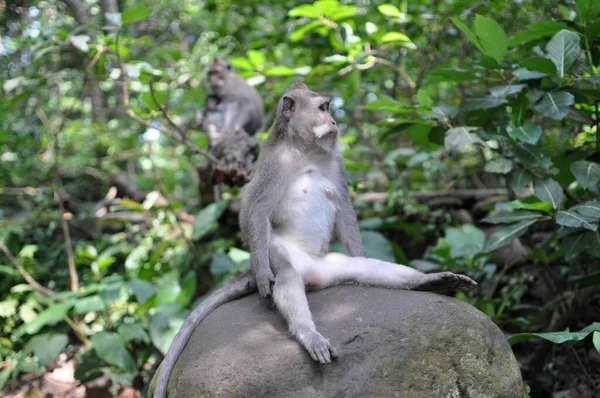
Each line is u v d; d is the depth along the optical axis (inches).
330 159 182.5
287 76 350.6
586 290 231.6
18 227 369.4
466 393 139.6
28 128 411.5
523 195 299.3
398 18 307.6
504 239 206.5
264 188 172.7
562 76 202.1
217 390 138.5
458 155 370.3
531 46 234.1
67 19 398.0
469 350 143.0
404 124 245.6
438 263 279.3
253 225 169.2
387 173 394.3
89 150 425.7
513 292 285.4
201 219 317.1
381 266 168.9
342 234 186.4
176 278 282.5
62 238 397.1
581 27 212.2
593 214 190.4
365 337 142.8
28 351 261.3
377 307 150.9
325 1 302.5
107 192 426.6
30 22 429.7
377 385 136.8
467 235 285.7
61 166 416.5
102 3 353.1
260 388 137.6
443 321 145.3
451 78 230.5
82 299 273.0
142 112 295.4
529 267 297.3
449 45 373.4
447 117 230.1
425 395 137.3
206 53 497.4
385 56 383.9
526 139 197.6
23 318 295.9
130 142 433.1
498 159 208.8
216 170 286.0
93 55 270.7
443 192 355.9
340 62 302.7
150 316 267.0
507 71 219.5
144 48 465.1
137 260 337.4
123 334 257.0
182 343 164.6
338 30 318.3
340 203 185.5
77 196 440.1
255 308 163.5
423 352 140.7
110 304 286.2
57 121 418.6
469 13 291.1
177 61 404.8
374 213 354.3
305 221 177.6
